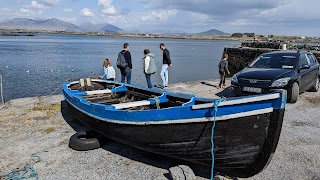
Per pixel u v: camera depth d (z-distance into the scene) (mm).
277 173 4926
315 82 11766
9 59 42094
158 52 64312
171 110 4609
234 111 4113
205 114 4305
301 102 10016
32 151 5875
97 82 9953
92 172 5004
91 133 6520
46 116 8258
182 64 41219
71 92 7785
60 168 5152
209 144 4484
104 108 5637
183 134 4633
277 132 4027
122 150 5988
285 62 10188
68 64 38000
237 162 4520
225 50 23516
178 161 5438
